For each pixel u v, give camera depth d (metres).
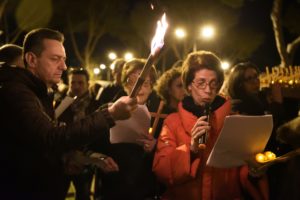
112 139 3.40
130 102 2.25
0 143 2.36
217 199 2.80
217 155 2.61
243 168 2.86
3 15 21.20
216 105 2.92
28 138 2.23
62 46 2.57
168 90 4.07
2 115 2.31
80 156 3.05
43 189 2.42
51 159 2.42
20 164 2.37
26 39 2.57
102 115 2.28
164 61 24.17
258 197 2.85
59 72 2.54
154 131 3.81
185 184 2.82
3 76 2.38
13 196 2.39
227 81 3.94
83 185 5.23
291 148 3.18
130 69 3.79
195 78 2.85
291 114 5.14
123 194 3.54
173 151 2.80
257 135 2.61
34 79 2.47
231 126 2.48
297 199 2.68
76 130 2.22
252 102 3.55
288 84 4.81
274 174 3.19
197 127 2.62
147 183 3.58
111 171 3.42
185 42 20.05
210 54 2.92
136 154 3.59
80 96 5.57
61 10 23.22
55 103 3.84
